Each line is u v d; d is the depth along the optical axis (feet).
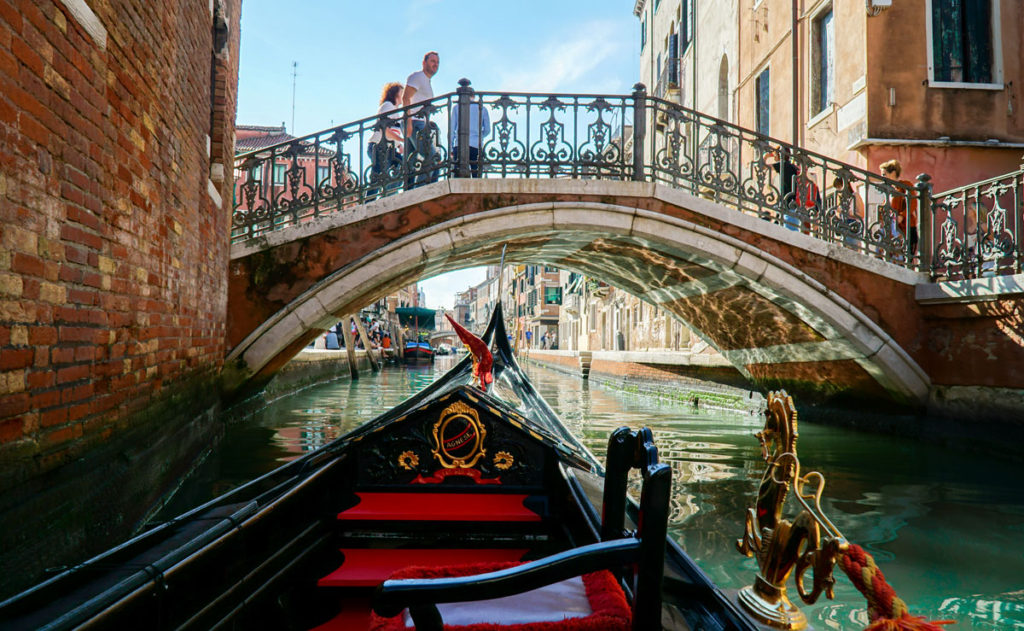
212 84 18.40
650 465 3.38
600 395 43.16
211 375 17.22
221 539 4.72
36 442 6.82
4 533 5.90
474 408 8.22
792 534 3.72
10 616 3.26
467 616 3.92
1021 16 26.21
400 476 8.14
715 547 10.66
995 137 25.70
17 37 6.41
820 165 21.38
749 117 37.35
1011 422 17.63
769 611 3.67
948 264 20.35
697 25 46.50
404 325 113.39
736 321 26.91
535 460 8.29
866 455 19.06
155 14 11.33
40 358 6.96
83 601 3.45
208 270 16.67
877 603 3.02
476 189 20.06
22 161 6.57
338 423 24.36
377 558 6.57
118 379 9.57
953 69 25.99
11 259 6.34
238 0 22.57
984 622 7.91
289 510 6.16
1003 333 17.95
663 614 3.48
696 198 20.68
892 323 21.01
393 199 19.80
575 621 3.77
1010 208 25.03
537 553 6.80
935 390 20.62
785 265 20.65
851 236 21.40
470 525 7.17
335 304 19.63
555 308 131.85
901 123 25.39
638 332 61.62
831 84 29.37
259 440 19.94
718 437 22.85
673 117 21.11
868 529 11.68
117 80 9.44
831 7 29.37
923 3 25.72
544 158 20.74
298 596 5.89
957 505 13.35
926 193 21.29
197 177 15.17
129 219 10.07
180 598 4.16
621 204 20.54
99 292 8.77
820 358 24.17
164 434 12.10
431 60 24.16
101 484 8.55
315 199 20.24
